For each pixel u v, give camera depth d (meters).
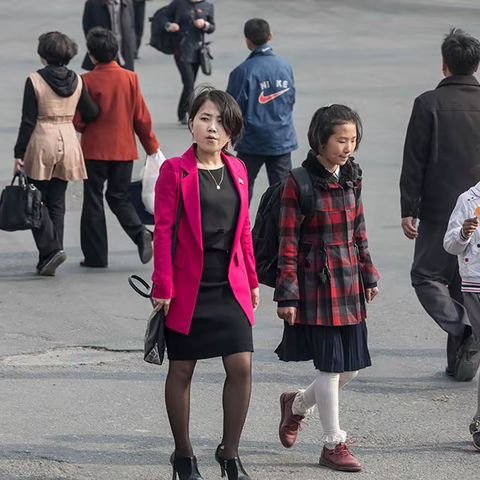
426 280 19.22
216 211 13.81
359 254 15.11
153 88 51.41
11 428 16.48
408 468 15.24
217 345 13.88
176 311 13.77
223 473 14.24
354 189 14.87
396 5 82.06
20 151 25.17
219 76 53.12
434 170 18.89
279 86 27.09
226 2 81.19
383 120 45.44
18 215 24.89
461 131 18.75
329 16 76.56
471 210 16.09
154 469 15.07
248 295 14.15
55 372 19.30
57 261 25.73
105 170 26.55
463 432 16.73
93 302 23.83
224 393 14.08
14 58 59.00
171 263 13.72
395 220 31.48
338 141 14.31
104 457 15.45
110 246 29.20
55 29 68.62
